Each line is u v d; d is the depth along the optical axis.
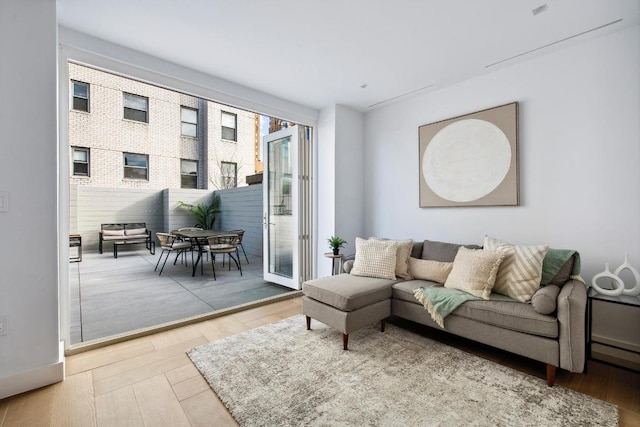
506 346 2.04
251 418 1.55
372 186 4.10
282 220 4.26
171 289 4.00
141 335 2.54
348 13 2.11
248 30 2.31
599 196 2.37
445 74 3.03
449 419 1.54
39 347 1.84
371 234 4.11
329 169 3.92
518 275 2.24
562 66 2.55
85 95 7.93
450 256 2.90
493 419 1.54
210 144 9.73
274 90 3.43
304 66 2.88
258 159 10.84
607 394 1.77
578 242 2.47
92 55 2.38
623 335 2.26
